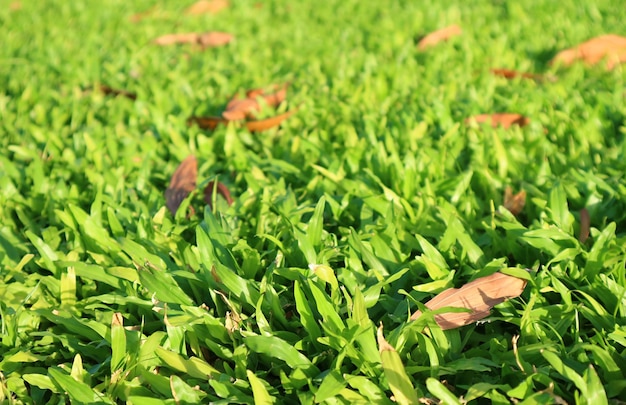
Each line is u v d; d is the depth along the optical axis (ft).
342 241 2.77
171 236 2.80
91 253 2.75
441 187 3.03
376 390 2.26
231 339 2.45
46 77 4.69
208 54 5.02
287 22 5.91
